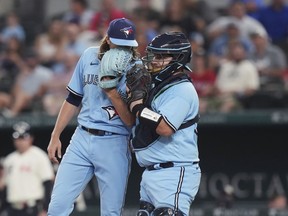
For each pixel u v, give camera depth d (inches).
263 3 2411.4
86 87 1091.3
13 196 1866.4
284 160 2006.6
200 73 2030.0
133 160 2004.2
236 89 1989.4
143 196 1078.4
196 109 1057.5
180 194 1039.6
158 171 1047.6
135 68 1037.2
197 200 2027.6
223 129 2010.3
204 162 2031.3
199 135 2025.1
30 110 2091.5
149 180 1051.3
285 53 2199.8
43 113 2030.0
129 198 2014.0
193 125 1055.6
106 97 1083.3
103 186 1091.9
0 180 1911.9
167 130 1018.7
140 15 2198.6
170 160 1042.7
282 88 1996.8
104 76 1047.0
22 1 2598.4
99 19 2191.2
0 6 2600.9
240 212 1904.5
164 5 2461.9
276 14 2276.1
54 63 2186.3
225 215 1902.1
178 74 1050.7
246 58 2086.6
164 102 1037.8
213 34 2185.0
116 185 1089.4
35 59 2144.4
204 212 1909.4
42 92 2113.7
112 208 1093.1
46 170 1851.6
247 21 2202.3
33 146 2007.9
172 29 2215.8
